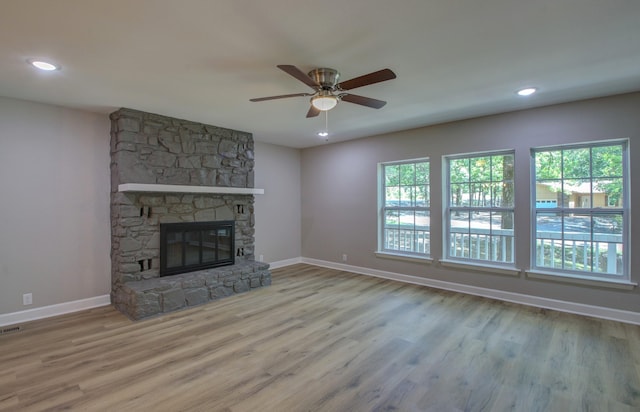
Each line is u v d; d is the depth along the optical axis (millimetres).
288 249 6383
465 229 4492
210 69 2633
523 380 2316
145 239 3949
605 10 1842
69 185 3725
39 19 1884
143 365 2533
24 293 3443
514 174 3979
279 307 3875
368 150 5465
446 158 4637
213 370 2461
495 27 2031
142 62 2494
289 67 2135
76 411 1987
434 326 3273
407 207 5109
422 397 2129
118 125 3803
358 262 5660
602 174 3510
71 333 3137
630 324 3258
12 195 3375
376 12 1854
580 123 3514
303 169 6523
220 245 4742
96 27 1981
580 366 2494
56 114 3635
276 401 2086
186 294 3873
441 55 2422
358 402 2078
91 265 3879
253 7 1791
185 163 4305
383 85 3045
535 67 2648
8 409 2004
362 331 3168
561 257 3754
